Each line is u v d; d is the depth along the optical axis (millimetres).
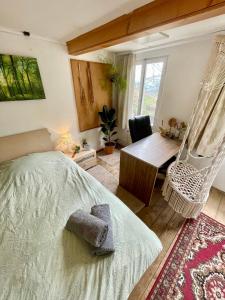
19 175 1688
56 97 2547
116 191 2369
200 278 1354
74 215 1151
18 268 927
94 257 972
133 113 3531
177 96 2625
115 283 864
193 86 2396
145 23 1299
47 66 2301
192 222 1876
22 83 2092
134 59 2984
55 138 2732
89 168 2941
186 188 1767
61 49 2391
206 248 1592
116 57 3324
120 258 960
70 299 792
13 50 1934
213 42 1832
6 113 2080
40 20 1566
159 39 2264
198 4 994
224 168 2248
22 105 2197
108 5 1262
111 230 1079
